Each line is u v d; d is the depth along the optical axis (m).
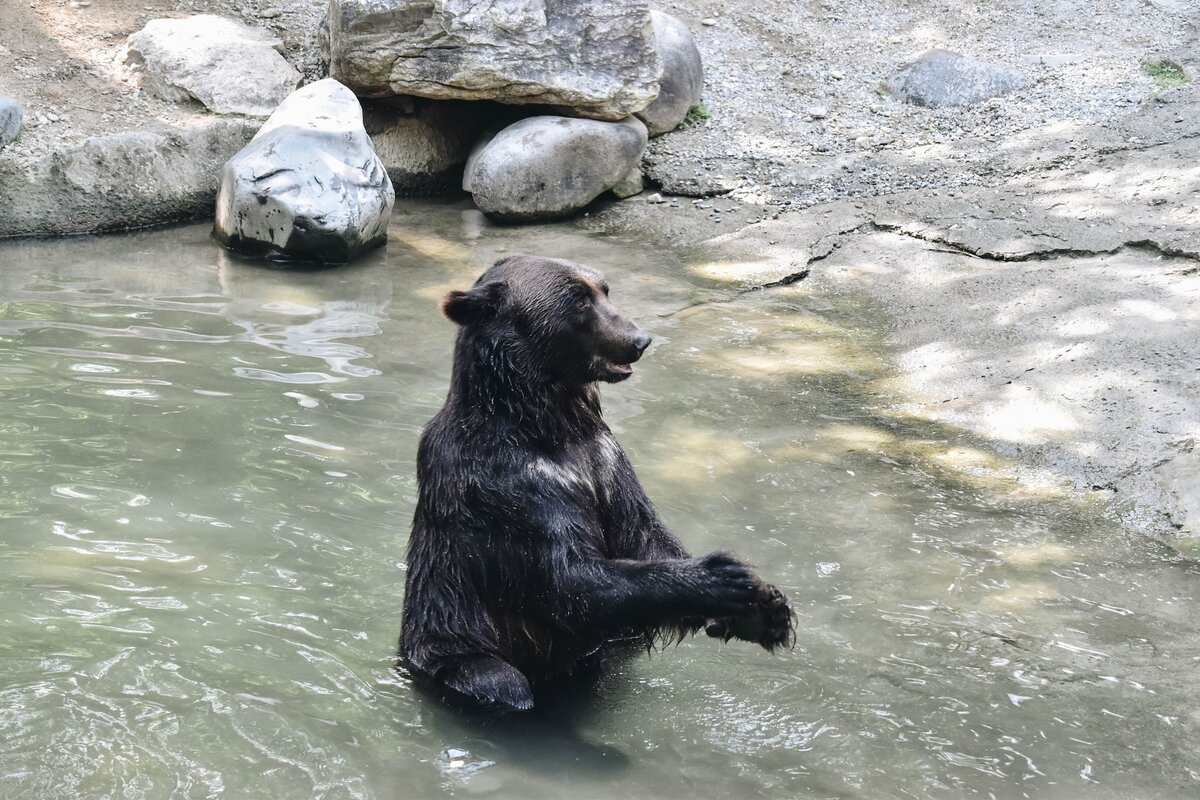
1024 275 18.91
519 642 10.07
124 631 10.30
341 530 12.11
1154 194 20.78
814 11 31.11
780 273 20.44
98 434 13.89
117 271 20.19
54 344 16.56
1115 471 13.65
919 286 19.30
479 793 8.54
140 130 23.20
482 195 23.39
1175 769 8.88
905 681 9.98
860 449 14.42
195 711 9.30
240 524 12.12
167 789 8.40
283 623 10.57
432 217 23.98
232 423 14.33
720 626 9.45
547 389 9.86
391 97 25.19
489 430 9.80
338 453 13.67
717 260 21.19
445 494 9.88
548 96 23.78
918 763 8.93
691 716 9.60
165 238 22.33
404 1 23.41
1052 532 12.59
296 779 8.59
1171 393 14.87
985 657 10.34
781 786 8.67
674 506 12.83
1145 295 17.55
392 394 15.34
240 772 8.62
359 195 21.23
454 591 9.90
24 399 14.70
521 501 9.64
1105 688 9.91
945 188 22.61
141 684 9.59
